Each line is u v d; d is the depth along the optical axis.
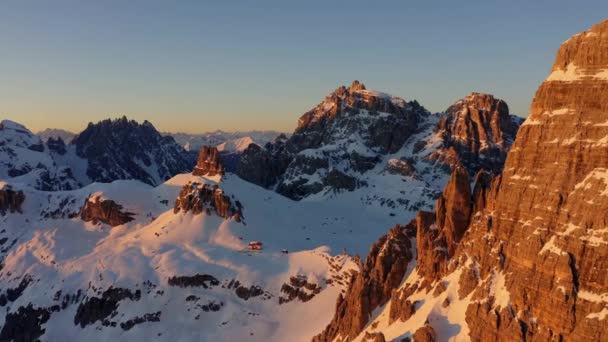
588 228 91.56
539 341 91.94
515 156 112.50
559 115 104.06
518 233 105.06
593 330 84.81
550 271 93.69
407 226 152.12
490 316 101.00
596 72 100.31
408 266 141.00
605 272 87.25
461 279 114.56
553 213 98.25
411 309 119.69
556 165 101.69
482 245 114.31
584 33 103.69
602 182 93.00
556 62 107.88
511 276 102.50
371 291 138.75
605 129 96.25
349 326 140.50
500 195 113.75
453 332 107.56
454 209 129.00
